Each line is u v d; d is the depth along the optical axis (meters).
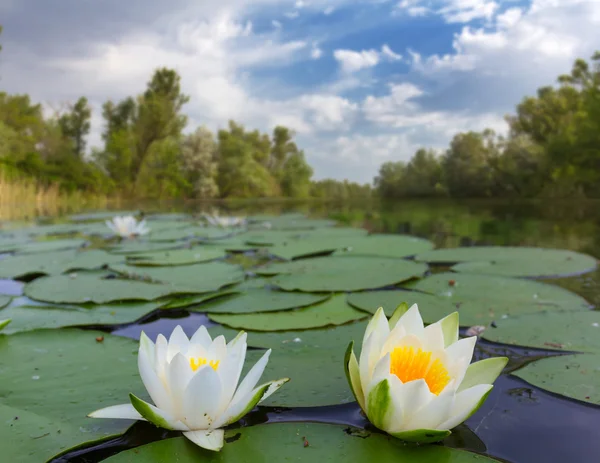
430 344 0.95
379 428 0.90
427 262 2.91
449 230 5.29
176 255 3.20
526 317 1.63
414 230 5.37
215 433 0.86
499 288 2.09
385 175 28.56
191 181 26.59
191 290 2.13
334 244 3.71
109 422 0.96
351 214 9.31
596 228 5.23
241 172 28.38
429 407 0.84
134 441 0.90
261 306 1.91
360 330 1.59
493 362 0.94
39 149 20.05
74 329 1.57
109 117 25.98
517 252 3.03
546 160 17.06
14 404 1.03
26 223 6.60
